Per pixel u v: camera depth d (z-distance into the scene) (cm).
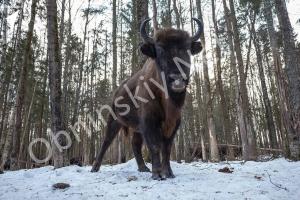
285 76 1024
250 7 1792
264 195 443
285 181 531
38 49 2453
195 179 563
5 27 2003
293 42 895
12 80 2042
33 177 665
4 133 1998
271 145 2416
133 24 1961
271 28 1554
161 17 1909
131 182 545
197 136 2517
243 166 751
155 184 519
